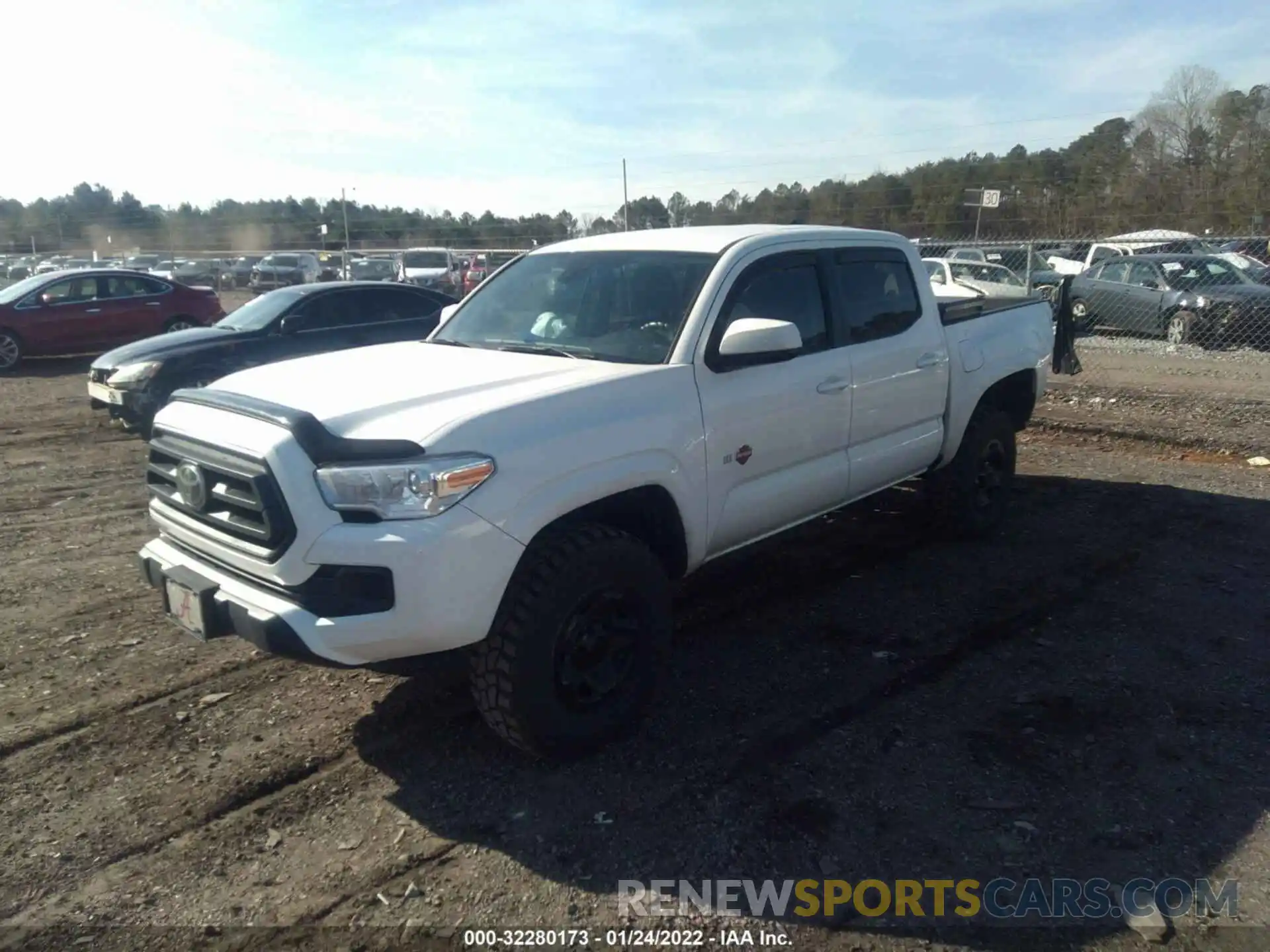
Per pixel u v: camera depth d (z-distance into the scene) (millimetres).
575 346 4270
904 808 3307
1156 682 4215
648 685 3758
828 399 4602
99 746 3736
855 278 4961
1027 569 5633
